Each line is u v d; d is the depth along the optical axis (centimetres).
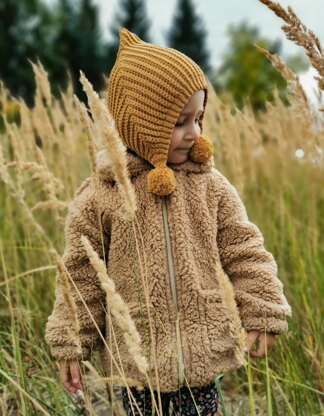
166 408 206
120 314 140
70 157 358
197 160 203
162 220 197
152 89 190
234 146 356
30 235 356
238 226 203
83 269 199
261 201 436
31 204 384
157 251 194
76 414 209
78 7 3719
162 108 189
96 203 204
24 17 3256
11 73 3080
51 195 253
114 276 199
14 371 245
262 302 190
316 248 337
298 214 425
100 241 203
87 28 3462
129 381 157
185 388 200
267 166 476
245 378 276
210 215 201
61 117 375
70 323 193
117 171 154
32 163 249
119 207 198
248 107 410
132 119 193
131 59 196
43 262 344
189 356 189
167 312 193
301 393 231
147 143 193
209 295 193
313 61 166
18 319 287
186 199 200
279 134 407
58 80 3070
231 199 207
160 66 190
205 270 197
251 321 191
